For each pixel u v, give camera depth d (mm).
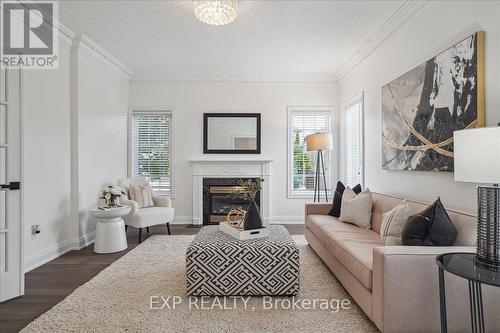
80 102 3797
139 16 3160
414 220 2006
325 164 5379
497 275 1326
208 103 5340
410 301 1672
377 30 3410
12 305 2240
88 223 3982
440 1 2477
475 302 1610
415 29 2857
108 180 4566
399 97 3092
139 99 5309
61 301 2273
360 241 2516
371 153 3912
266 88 5340
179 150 5324
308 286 2549
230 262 2318
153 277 2734
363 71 4199
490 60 1975
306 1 2848
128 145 5262
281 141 5352
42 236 3191
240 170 5266
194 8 2754
